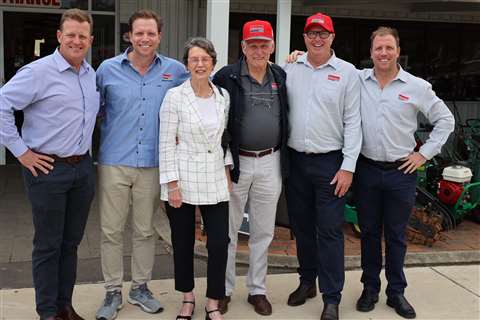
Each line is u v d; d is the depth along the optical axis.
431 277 4.64
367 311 3.93
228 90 3.61
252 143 3.65
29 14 8.34
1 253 4.91
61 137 3.25
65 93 3.21
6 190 7.11
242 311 3.92
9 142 3.13
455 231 5.93
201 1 8.25
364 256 3.99
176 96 3.45
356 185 3.91
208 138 3.44
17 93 3.12
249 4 8.33
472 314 3.95
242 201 3.80
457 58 9.38
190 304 3.74
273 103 3.65
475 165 6.59
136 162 3.61
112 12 8.39
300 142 3.71
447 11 8.29
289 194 3.93
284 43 5.82
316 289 4.21
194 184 3.44
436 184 6.11
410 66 9.25
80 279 4.41
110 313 3.71
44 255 3.38
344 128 3.70
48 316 3.45
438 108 3.77
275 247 5.15
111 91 3.56
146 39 3.43
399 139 3.72
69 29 3.16
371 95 3.72
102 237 3.75
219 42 5.32
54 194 3.29
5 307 3.85
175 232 3.59
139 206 3.74
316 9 8.62
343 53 8.91
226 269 3.83
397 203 3.80
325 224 3.73
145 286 3.92
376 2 7.84
